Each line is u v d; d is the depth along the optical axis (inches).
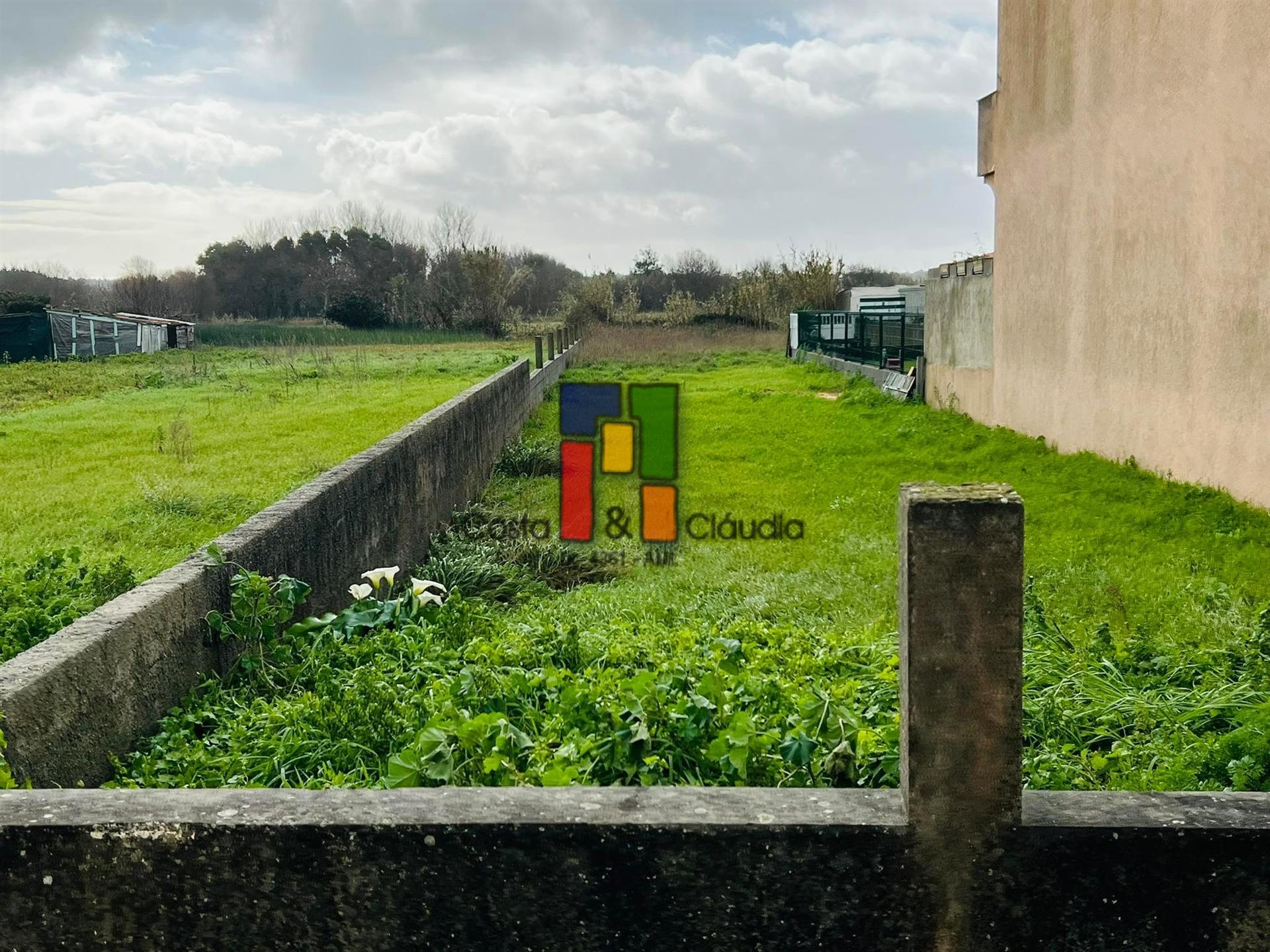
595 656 220.8
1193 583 282.0
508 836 93.4
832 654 212.2
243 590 199.8
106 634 157.8
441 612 234.7
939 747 91.9
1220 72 390.9
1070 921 93.5
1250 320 376.8
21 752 134.8
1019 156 584.7
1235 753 159.5
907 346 903.7
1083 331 511.2
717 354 1440.7
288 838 93.7
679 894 93.9
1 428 666.8
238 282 3075.8
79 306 2844.5
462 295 2388.0
